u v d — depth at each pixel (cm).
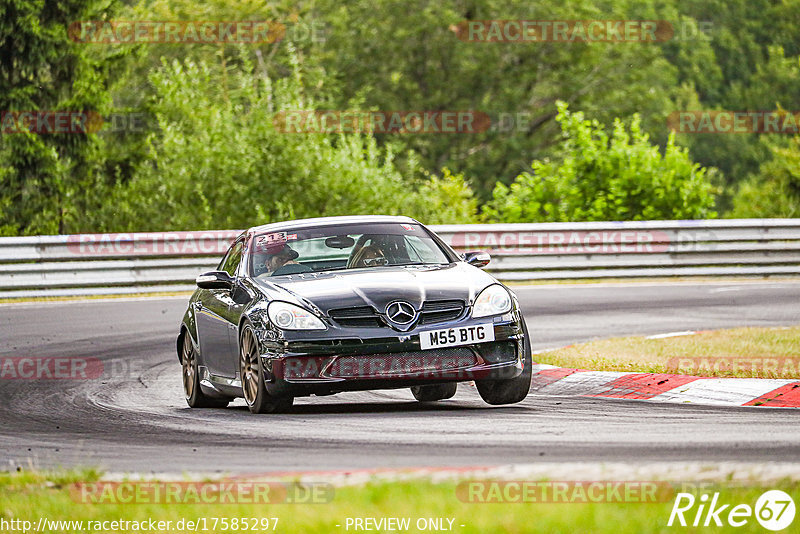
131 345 4262
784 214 11550
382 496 1538
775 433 2153
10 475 1916
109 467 2044
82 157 9750
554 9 16312
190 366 3053
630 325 4475
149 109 9831
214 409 2873
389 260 2808
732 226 6725
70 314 5244
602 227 6625
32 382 3450
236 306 2747
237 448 2180
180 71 9206
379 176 8844
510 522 1379
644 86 16938
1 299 5966
